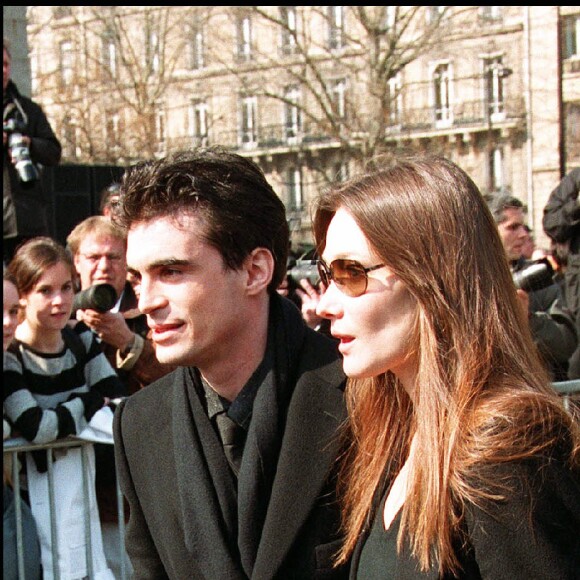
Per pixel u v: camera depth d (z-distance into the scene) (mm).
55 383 3559
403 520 1685
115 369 3812
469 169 33219
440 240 1698
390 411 1899
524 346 1702
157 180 1910
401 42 28297
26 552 3373
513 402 1601
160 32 29219
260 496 1945
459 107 34312
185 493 1986
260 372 2006
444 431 1642
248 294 1971
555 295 4539
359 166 1923
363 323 1742
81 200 8039
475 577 1595
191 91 36469
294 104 24828
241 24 31031
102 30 29453
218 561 1940
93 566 3506
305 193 34188
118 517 3576
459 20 33156
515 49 33625
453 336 1675
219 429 2025
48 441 3424
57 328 3541
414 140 32875
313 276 3785
